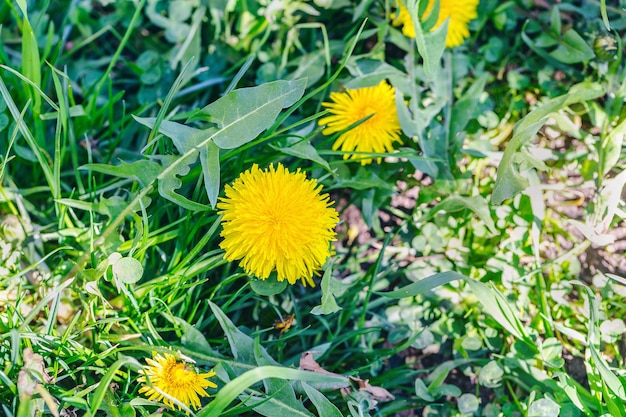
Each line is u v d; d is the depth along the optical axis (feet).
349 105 1.26
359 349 1.26
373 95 1.27
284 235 1.13
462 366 1.28
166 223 1.27
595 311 1.21
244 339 1.18
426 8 1.24
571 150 1.36
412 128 1.28
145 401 1.11
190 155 1.14
